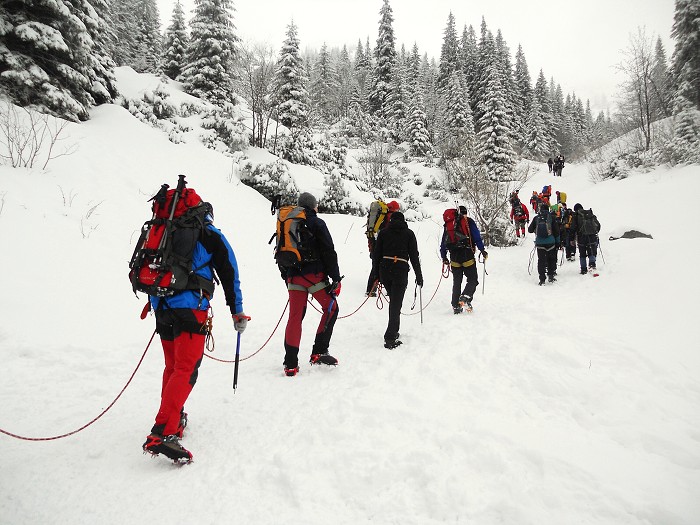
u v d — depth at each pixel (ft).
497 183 50.08
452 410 10.28
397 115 133.69
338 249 36.01
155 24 130.62
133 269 9.11
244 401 11.77
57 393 12.21
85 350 15.15
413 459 8.23
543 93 188.34
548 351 13.88
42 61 37.91
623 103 104.53
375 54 159.12
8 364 13.52
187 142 48.73
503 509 6.76
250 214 36.68
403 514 6.88
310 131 79.10
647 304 18.85
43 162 27.96
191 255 9.14
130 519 7.02
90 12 44.24
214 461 8.75
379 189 81.87
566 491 7.11
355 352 15.94
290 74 81.82
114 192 28.94
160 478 8.20
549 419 9.81
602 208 59.88
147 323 18.56
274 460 8.55
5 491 7.77
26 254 19.35
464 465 7.98
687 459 8.07
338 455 8.46
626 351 13.52
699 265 23.03
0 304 15.97
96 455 9.05
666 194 55.83
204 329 9.36
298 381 13.08
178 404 8.64
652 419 9.73
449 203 83.71
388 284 16.81
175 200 9.34
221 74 70.64
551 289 25.88
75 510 7.26
